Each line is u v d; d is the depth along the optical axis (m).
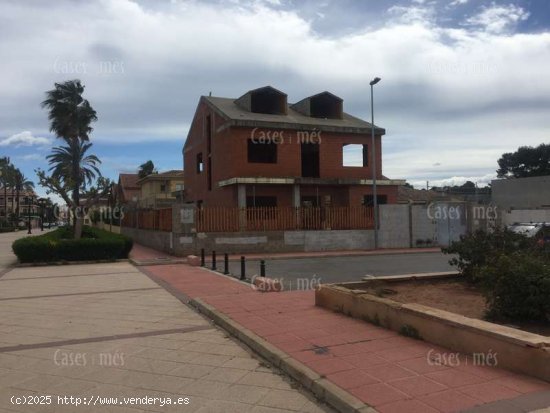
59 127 39.84
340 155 30.11
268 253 23.36
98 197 29.81
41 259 18.39
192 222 22.09
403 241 26.50
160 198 47.19
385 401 4.32
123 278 14.08
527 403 4.24
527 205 44.94
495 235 9.45
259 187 27.80
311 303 9.24
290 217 24.20
